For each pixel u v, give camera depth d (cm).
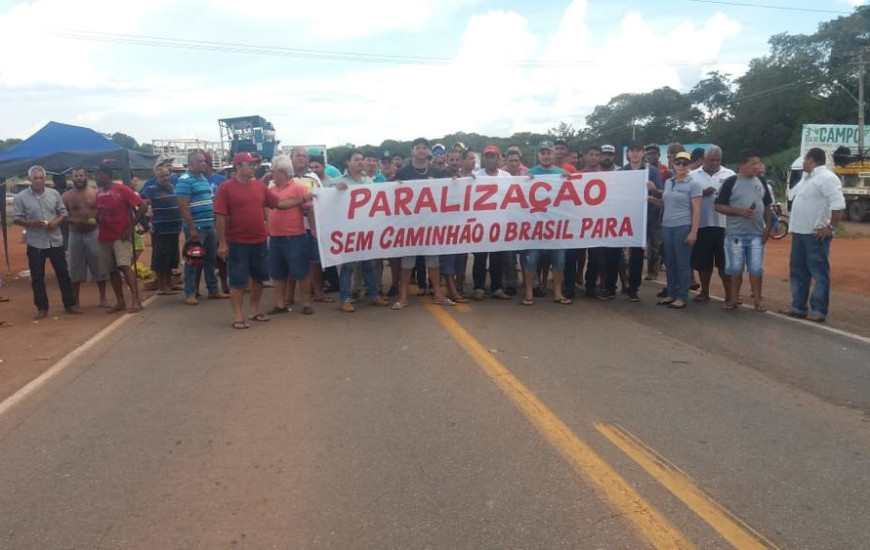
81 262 973
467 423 503
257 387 602
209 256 1049
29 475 432
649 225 1197
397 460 441
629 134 8225
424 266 1053
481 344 733
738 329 804
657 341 748
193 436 491
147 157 1437
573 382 600
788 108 6372
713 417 512
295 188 888
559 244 952
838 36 6250
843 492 390
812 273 845
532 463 432
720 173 930
